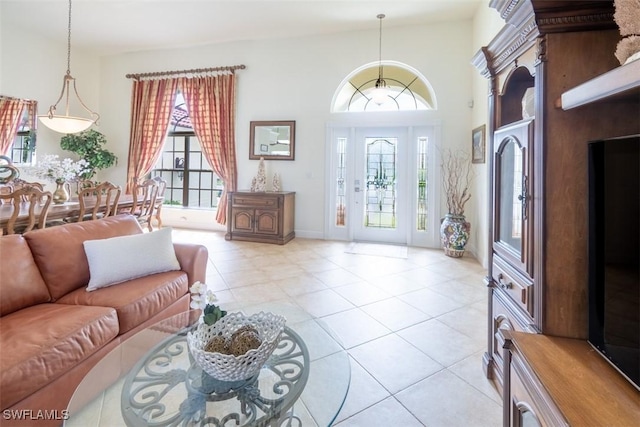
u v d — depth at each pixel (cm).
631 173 94
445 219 459
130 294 190
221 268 387
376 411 162
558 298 125
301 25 495
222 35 538
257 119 563
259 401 121
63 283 193
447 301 295
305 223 557
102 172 649
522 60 148
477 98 438
